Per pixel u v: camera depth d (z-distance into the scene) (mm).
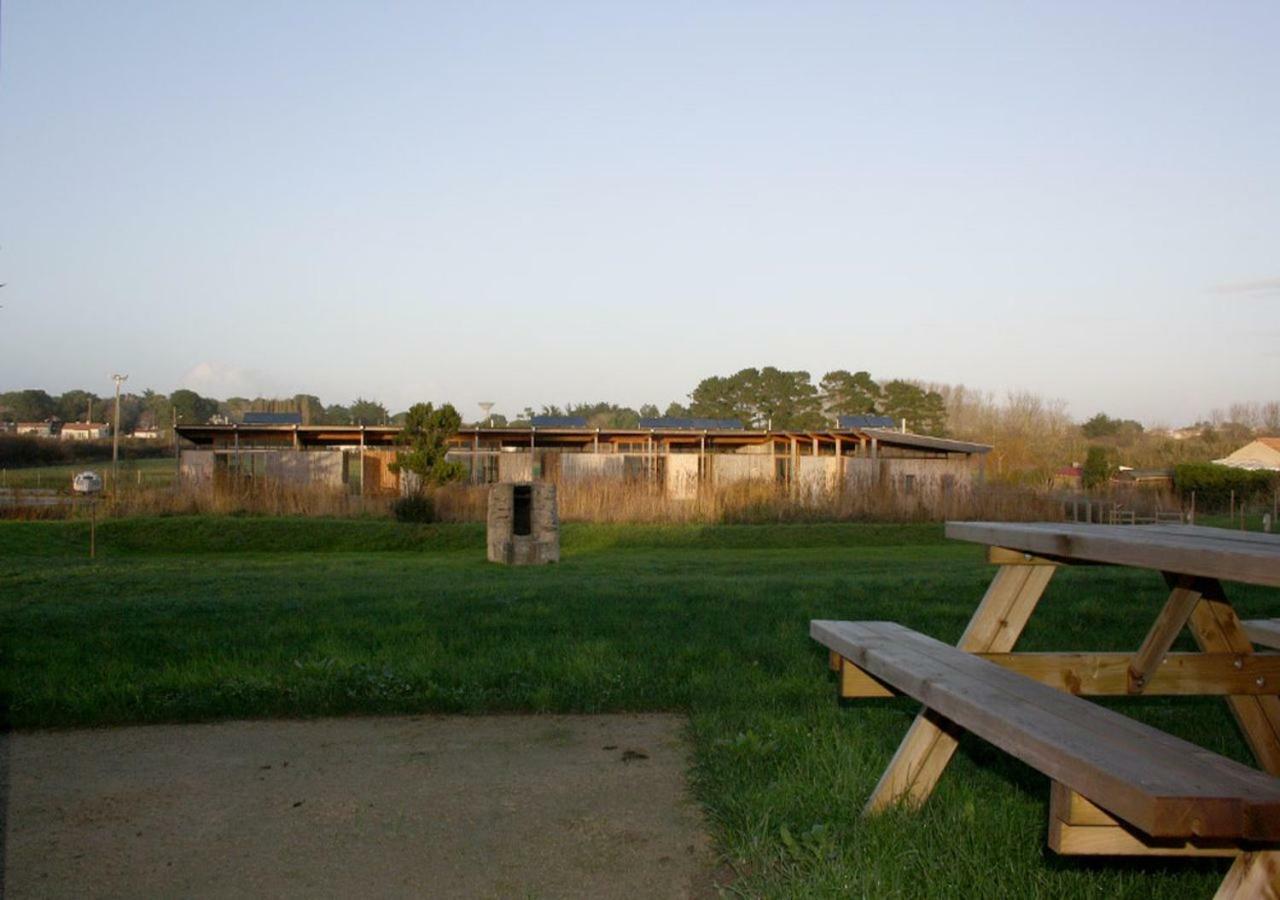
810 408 67500
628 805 4238
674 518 27625
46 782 4578
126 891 3449
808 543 25672
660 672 6184
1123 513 33094
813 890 3211
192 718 5637
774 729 4883
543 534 18703
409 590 10445
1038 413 69500
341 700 5754
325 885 3496
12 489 32469
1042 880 3281
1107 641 6895
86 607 8867
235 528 24109
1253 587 9664
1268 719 4176
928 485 30875
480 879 3537
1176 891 3246
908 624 7508
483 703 5750
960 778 4219
